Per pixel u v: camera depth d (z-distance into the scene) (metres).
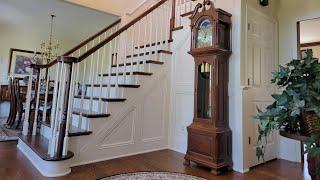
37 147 2.66
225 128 2.73
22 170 2.39
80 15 5.16
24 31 6.36
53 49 6.69
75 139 2.64
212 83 2.72
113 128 2.98
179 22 3.65
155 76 3.47
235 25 2.86
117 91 3.12
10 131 4.22
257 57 3.08
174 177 2.40
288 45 3.41
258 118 1.19
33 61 6.46
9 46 6.14
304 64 1.12
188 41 3.43
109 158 2.93
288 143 3.27
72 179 2.23
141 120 3.29
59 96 2.47
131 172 2.48
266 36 3.29
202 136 2.71
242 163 2.68
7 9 4.95
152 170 2.58
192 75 3.32
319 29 4.55
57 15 5.25
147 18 4.07
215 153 2.57
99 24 5.79
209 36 2.79
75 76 2.68
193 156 2.77
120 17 4.77
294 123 1.17
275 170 2.77
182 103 3.45
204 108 2.82
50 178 2.22
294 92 1.09
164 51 3.58
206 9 2.99
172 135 3.55
